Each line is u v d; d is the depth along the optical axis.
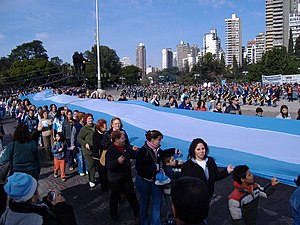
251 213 3.98
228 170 4.40
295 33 149.38
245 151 5.09
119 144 5.62
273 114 24.59
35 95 24.06
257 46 186.62
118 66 114.44
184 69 140.00
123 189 5.85
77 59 20.91
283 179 4.04
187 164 4.34
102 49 107.38
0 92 42.00
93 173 7.81
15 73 71.31
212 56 99.44
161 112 8.77
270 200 6.59
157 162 5.14
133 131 7.51
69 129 9.78
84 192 7.49
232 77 107.81
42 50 111.62
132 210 6.30
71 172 9.38
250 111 27.31
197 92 43.34
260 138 5.68
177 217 1.97
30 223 2.75
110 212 5.78
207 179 4.29
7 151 5.68
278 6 151.62
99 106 11.69
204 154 4.36
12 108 23.69
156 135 5.12
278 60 79.94
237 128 6.47
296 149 5.00
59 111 10.28
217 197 6.78
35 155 5.86
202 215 1.91
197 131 6.64
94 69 85.50
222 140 5.80
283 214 5.88
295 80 53.34
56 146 8.60
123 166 5.64
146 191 5.14
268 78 55.44
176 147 5.83
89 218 5.98
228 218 5.71
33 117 12.09
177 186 2.00
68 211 2.97
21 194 2.85
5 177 5.58
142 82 132.00
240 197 3.91
